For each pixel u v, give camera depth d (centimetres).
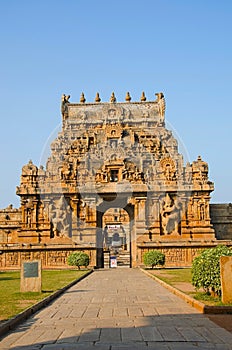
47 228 7469
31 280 3053
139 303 2434
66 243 7294
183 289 2995
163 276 4503
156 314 2022
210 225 7456
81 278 4684
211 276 2405
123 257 9950
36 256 7100
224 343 1434
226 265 2209
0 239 8025
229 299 2175
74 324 1803
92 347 1396
